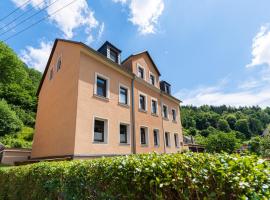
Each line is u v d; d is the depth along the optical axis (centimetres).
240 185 150
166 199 192
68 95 1034
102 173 272
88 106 984
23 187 489
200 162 191
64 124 998
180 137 1914
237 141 2023
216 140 2041
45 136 1223
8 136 2277
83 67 1026
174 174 194
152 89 1623
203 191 170
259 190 148
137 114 1338
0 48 3164
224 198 158
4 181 611
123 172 237
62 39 1263
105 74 1155
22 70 3612
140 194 214
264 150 1777
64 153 927
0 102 2591
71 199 318
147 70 1652
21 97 3406
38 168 448
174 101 1980
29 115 3209
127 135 1219
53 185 369
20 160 1344
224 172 165
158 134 1538
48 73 1481
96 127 1030
